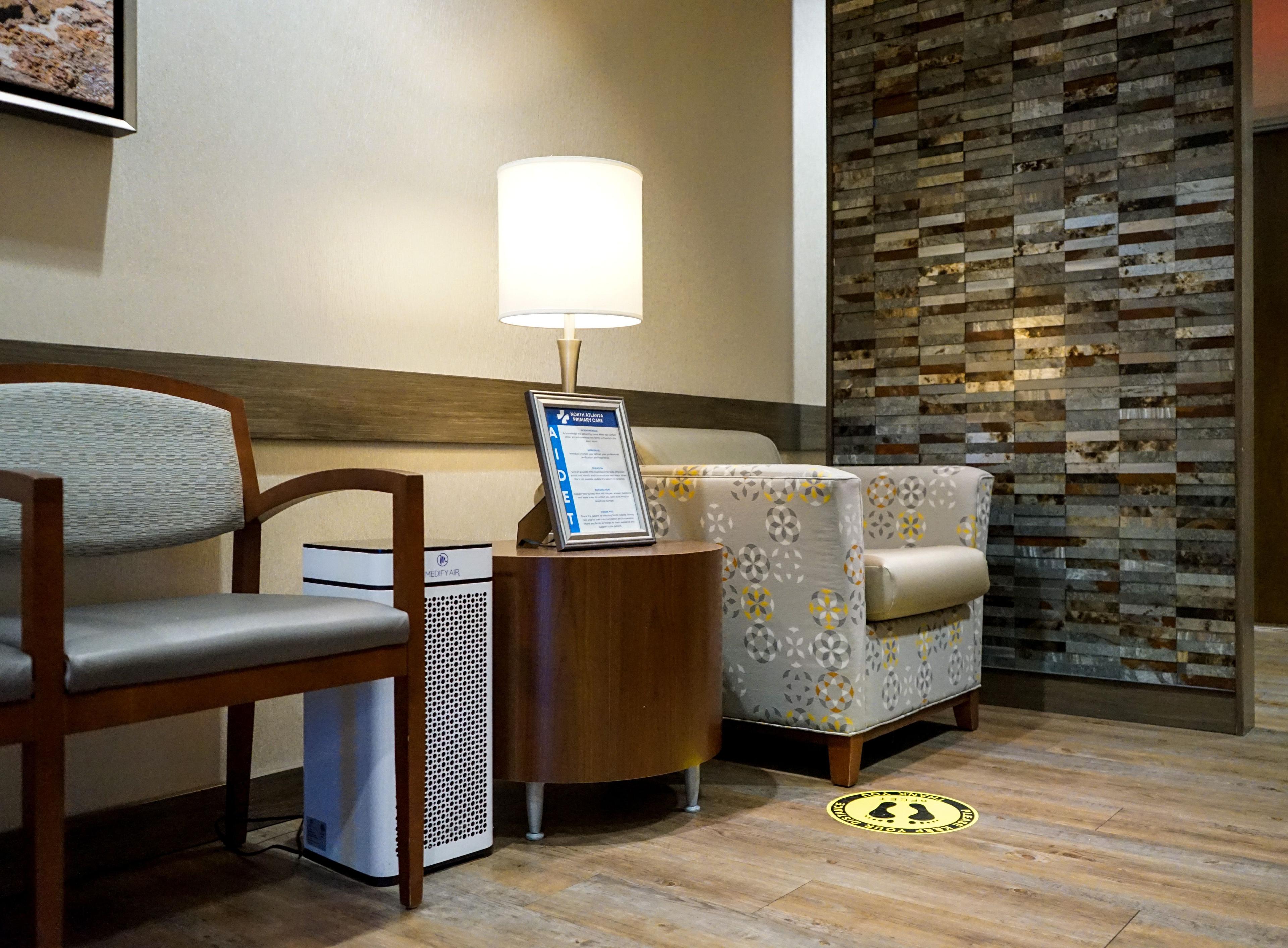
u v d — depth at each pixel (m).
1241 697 2.70
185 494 1.72
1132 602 2.87
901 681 2.38
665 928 1.51
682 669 1.98
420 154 2.35
